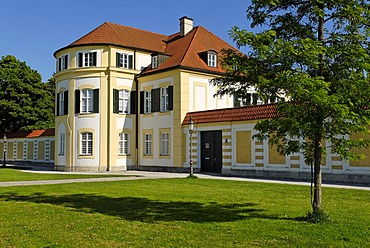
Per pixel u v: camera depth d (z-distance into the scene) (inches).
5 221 418.9
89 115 1401.3
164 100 1354.6
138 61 1472.7
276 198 584.1
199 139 1219.9
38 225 396.8
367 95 358.0
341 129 373.1
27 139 1934.1
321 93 343.9
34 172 1282.0
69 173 1236.5
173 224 394.9
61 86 1470.2
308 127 363.3
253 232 354.9
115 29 1537.9
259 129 406.0
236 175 1080.2
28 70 2112.5
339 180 863.1
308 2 408.8
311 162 414.9
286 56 369.7
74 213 466.3
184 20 1563.7
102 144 1390.3
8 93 2068.2
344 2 386.0
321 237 335.3
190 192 663.8
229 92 440.1
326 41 403.2
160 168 1346.0
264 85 377.7
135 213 462.9
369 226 376.8
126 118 1435.8
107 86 1409.9
